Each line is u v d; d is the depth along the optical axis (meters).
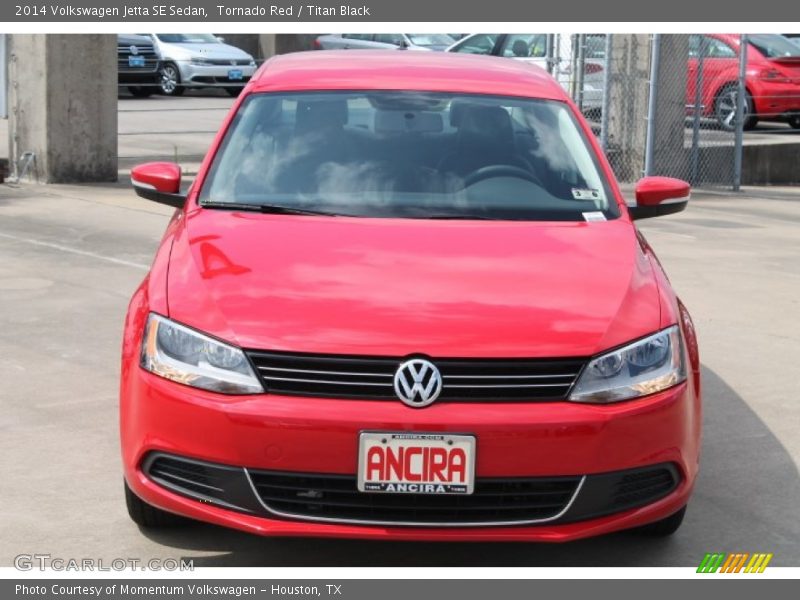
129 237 9.98
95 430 5.33
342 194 4.78
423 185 4.84
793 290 8.72
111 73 13.31
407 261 4.20
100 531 4.30
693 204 13.41
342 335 3.76
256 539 4.29
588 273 4.21
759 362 6.81
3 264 8.77
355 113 5.20
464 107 5.27
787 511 4.68
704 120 16.83
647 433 3.82
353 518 3.76
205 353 3.80
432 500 3.73
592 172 5.07
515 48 18.33
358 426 3.66
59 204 11.70
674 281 8.84
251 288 3.99
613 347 3.85
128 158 15.50
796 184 16.39
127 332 4.09
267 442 3.68
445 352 3.73
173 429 3.79
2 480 4.72
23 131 13.28
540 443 3.70
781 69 18.39
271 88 5.36
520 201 4.82
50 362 6.36
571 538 3.77
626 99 14.68
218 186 4.86
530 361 3.76
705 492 4.86
